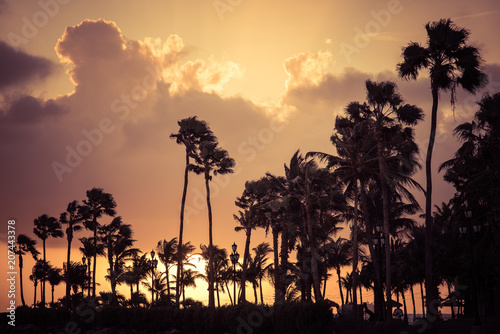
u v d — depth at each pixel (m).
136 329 39.34
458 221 38.94
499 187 35.81
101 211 71.69
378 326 29.84
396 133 38.91
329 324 28.39
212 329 33.38
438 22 32.44
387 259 36.31
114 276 74.44
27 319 46.84
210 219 52.69
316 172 42.88
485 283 38.94
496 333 26.31
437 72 32.34
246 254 55.25
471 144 35.28
